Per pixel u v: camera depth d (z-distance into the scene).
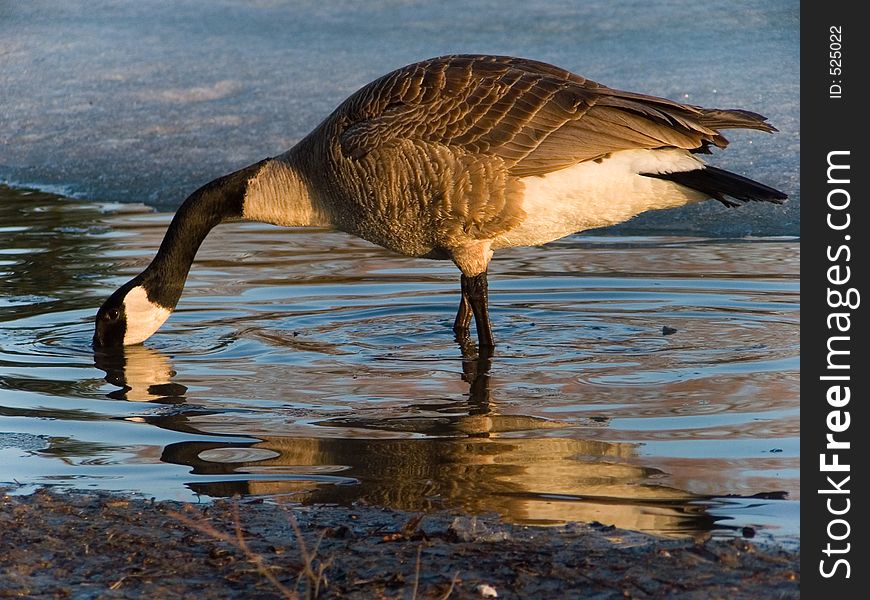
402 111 12.07
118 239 17.11
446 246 12.42
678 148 11.73
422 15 28.80
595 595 6.48
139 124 23.30
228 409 10.14
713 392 10.26
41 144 22.66
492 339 12.20
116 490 8.27
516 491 8.06
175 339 12.66
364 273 15.36
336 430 9.51
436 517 7.62
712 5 27.61
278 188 13.19
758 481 8.12
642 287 14.16
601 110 11.66
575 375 10.95
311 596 6.55
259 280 15.02
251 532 7.46
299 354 11.95
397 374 11.16
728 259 15.42
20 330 13.02
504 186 11.85
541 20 27.30
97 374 11.38
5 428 9.67
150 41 28.72
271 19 29.81
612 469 8.43
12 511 7.87
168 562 7.10
